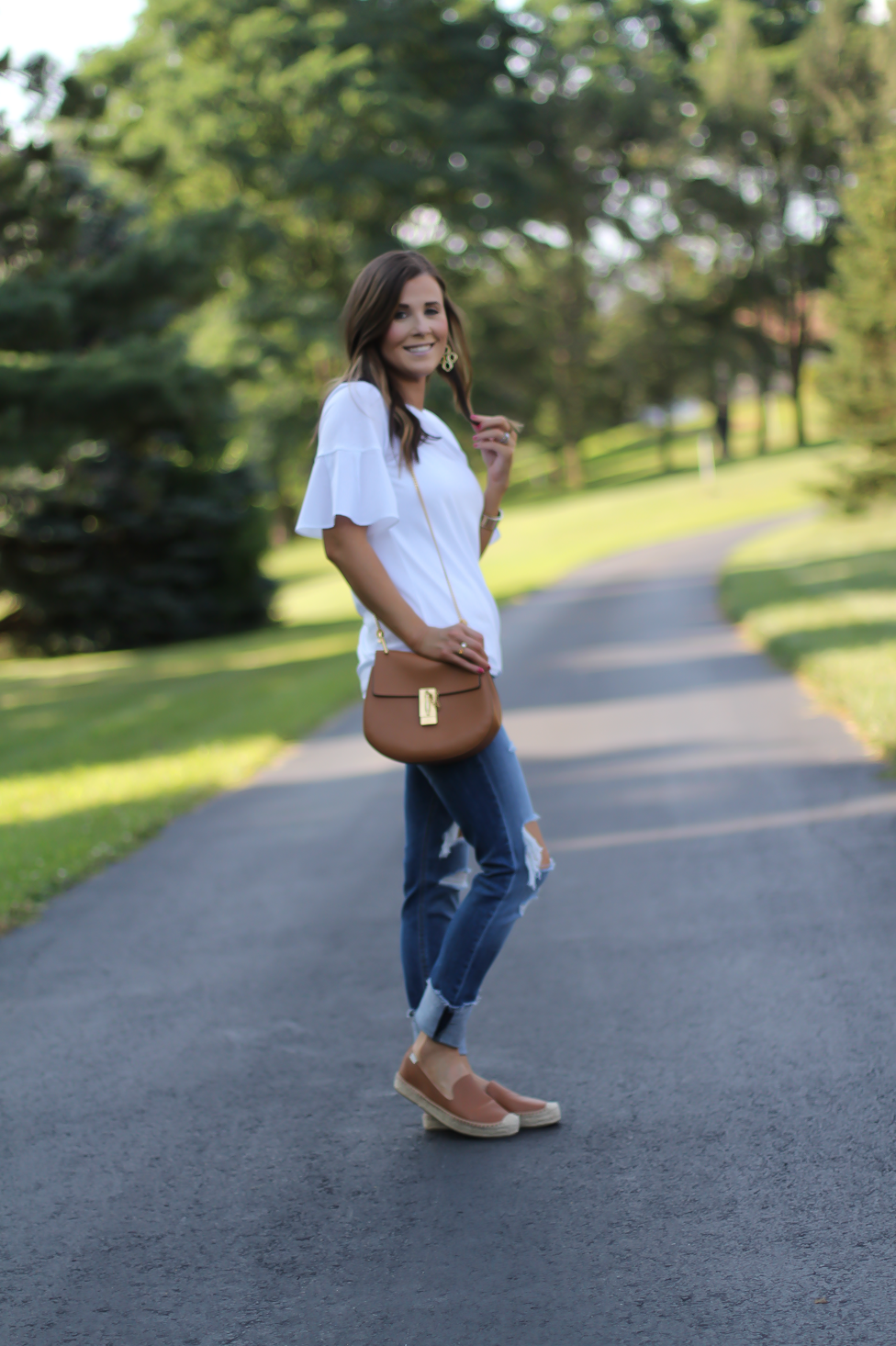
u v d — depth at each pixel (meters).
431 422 3.77
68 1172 3.73
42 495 34.53
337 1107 4.07
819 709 10.99
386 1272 3.03
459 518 3.72
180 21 54.41
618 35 73.06
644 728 11.22
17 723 18.69
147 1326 2.89
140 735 14.73
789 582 22.92
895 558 25.03
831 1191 3.22
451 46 59.53
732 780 8.70
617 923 5.80
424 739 3.53
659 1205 3.23
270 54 53.38
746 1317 2.71
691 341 78.75
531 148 71.44
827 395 32.50
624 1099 3.92
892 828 6.87
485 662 3.55
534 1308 2.82
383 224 59.47
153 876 7.55
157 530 37.59
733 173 76.25
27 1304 3.02
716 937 5.44
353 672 18.52
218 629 39.00
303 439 59.75
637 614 22.48
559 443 89.06
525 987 5.05
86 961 5.90
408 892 3.99
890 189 30.22
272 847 8.09
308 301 55.41
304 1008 5.04
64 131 24.50
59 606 38.09
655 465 90.25
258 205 57.34
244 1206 3.44
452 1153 3.66
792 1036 4.29
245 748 12.39
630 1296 2.83
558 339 81.06
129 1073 4.49
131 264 24.02
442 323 3.74
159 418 21.81
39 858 7.97
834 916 5.54
